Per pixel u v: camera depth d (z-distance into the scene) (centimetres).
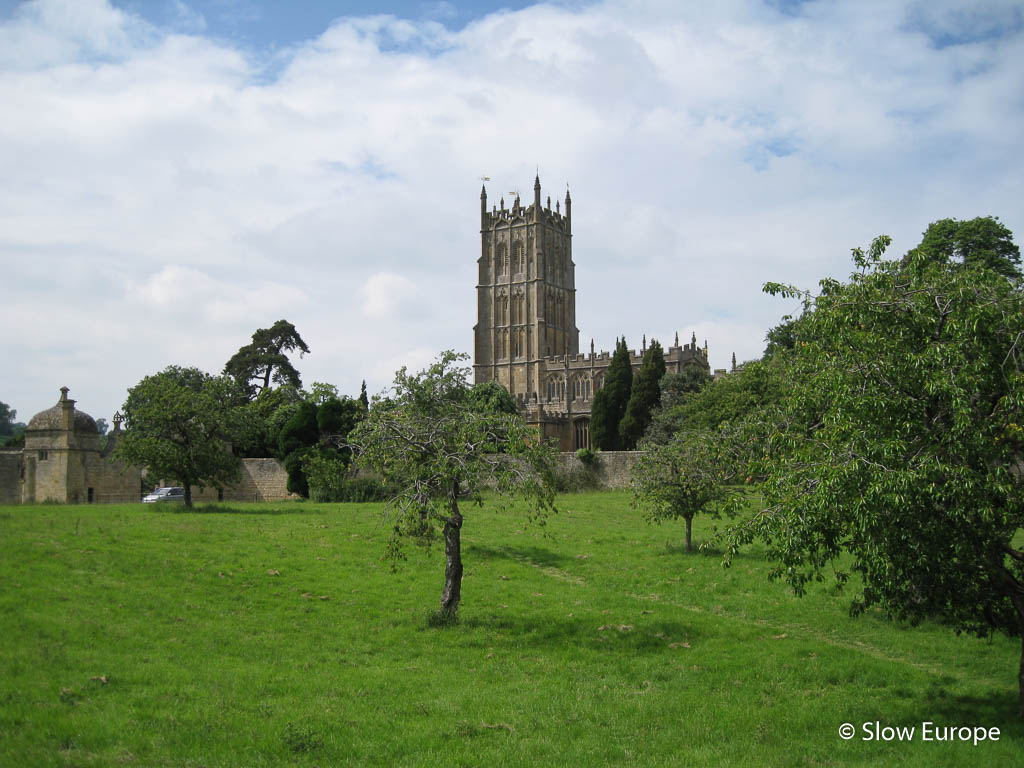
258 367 11150
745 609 2511
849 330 1567
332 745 1368
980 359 1430
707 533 3947
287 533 3497
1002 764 1353
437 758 1334
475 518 4444
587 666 1920
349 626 2209
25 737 1298
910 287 1602
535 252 16200
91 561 2505
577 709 1605
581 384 14338
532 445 2302
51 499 5703
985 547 1479
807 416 1758
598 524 4325
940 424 1476
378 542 3416
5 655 1641
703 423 6850
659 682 1820
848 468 1416
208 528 3472
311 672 1784
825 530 1559
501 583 2830
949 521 1451
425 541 2470
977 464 1434
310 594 2511
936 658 2044
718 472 3341
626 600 2609
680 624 2297
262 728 1414
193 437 4422
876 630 2262
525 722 1526
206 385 4609
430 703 1612
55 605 2014
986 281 1532
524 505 5044
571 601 2598
